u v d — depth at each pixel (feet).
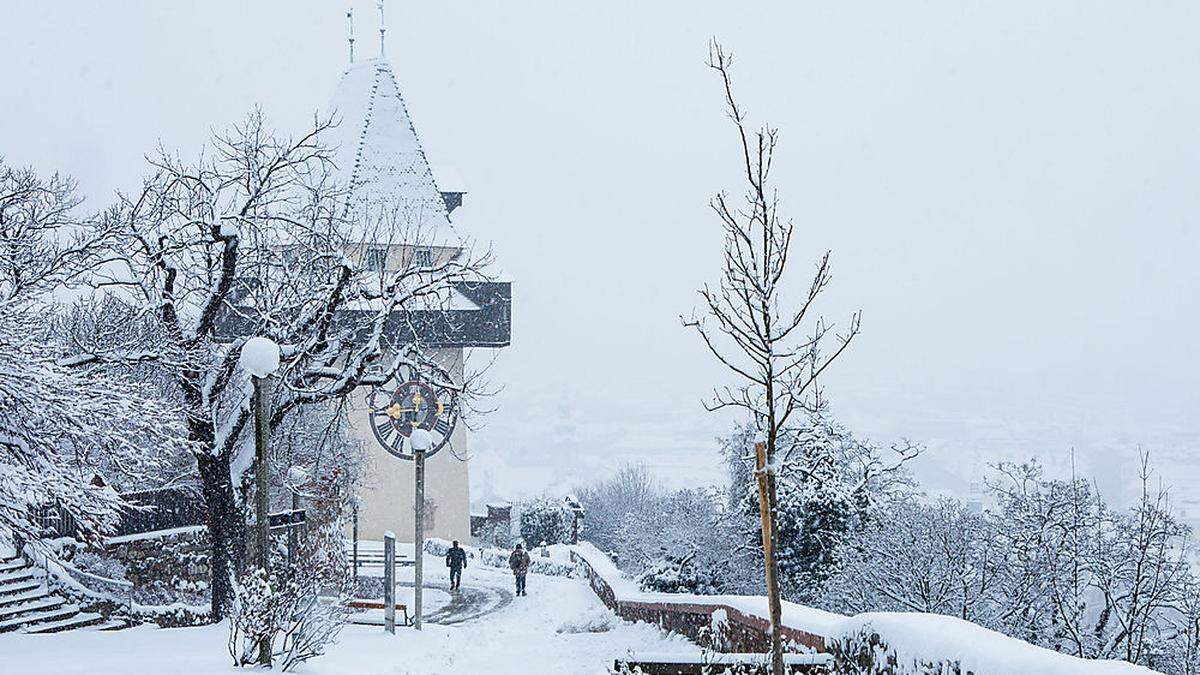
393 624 76.95
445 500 192.75
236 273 81.00
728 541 104.53
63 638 63.31
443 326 167.43
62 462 62.13
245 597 51.70
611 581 105.40
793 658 40.19
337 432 94.53
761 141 34.19
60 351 70.18
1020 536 74.33
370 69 193.36
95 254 73.87
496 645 76.13
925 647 31.60
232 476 78.54
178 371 74.23
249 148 83.05
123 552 86.48
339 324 90.43
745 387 35.29
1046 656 27.12
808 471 41.86
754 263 33.94
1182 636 68.90
